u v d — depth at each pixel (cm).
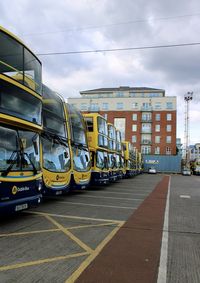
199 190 2444
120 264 554
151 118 9244
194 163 8281
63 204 1308
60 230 805
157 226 912
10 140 840
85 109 9481
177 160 7856
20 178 852
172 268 547
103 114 9425
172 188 2583
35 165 945
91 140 1955
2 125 820
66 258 576
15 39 903
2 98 818
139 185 2784
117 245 682
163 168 7906
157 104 9269
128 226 895
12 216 986
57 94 1388
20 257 573
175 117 9156
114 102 9425
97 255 602
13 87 869
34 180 926
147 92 10112
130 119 9319
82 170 1559
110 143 2348
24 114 905
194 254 641
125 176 3991
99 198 1585
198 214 1183
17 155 855
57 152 1288
